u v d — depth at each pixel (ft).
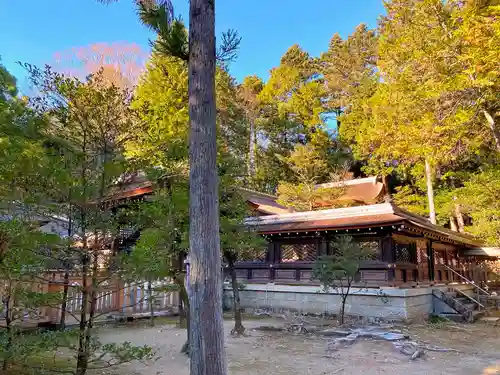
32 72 16.11
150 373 19.19
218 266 12.10
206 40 13.26
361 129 80.18
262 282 46.21
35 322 24.27
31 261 14.20
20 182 13.89
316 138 99.40
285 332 31.78
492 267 67.87
